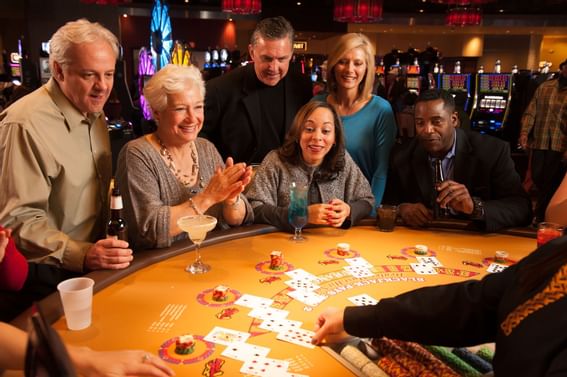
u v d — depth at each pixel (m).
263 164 2.49
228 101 3.16
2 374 1.09
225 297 1.56
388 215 2.26
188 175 2.21
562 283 0.90
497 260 1.94
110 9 11.19
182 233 2.08
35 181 1.91
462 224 2.31
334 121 2.40
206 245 2.03
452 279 1.76
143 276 1.72
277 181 2.46
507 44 15.81
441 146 2.46
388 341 1.31
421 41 16.61
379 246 2.08
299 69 3.37
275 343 1.31
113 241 1.74
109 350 1.25
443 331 1.19
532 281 0.96
